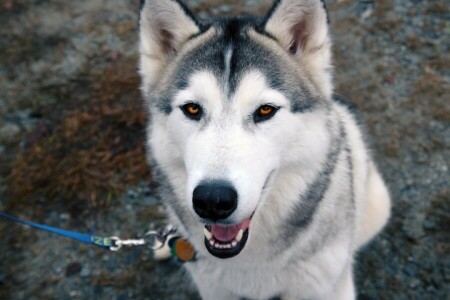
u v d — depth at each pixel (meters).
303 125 0.65
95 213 1.00
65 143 1.09
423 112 1.08
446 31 1.24
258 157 0.62
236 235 0.65
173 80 0.67
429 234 0.93
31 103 1.19
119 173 1.04
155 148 0.70
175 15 0.69
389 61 1.19
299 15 0.67
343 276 0.76
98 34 1.35
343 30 1.26
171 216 0.76
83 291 0.92
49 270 0.94
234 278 0.73
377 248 0.93
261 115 0.64
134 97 1.17
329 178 0.69
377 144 1.05
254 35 0.67
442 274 0.89
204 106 0.64
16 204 1.01
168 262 0.94
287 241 0.70
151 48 0.70
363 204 0.82
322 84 0.69
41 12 1.43
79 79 1.24
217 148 0.61
